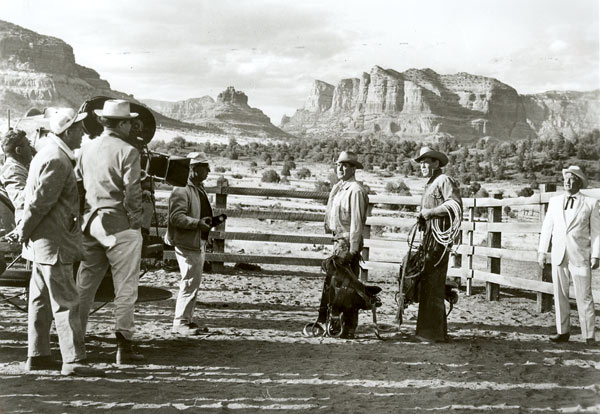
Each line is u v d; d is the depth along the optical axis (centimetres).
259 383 625
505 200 1279
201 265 856
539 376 676
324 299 878
